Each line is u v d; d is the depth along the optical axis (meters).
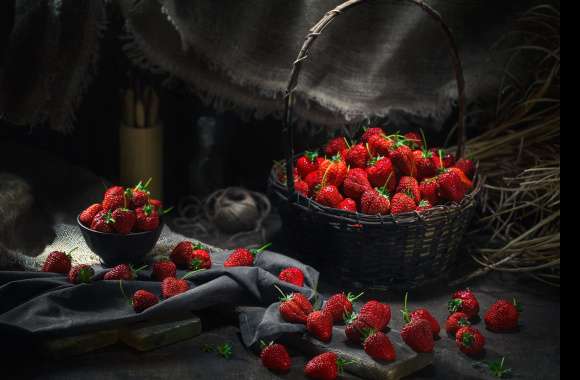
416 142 1.64
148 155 1.75
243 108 1.83
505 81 1.84
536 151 1.77
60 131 1.69
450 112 1.81
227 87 1.70
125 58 1.79
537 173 1.73
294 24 1.67
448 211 1.50
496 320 1.43
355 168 1.56
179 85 1.83
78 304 1.38
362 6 1.71
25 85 1.60
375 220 1.47
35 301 1.37
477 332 1.37
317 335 1.35
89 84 1.79
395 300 1.52
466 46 1.79
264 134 1.88
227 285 1.42
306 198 1.52
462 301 1.45
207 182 1.83
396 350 1.33
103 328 1.35
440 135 1.90
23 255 1.53
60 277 1.45
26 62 1.60
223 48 1.63
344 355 1.32
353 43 1.73
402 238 1.49
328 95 1.73
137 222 1.50
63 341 1.33
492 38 1.80
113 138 1.84
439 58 1.78
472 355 1.37
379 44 1.74
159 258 1.56
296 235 1.57
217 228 1.79
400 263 1.52
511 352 1.39
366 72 1.75
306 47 1.45
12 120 1.63
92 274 1.43
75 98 1.66
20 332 1.31
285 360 1.32
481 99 1.88
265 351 1.33
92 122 1.82
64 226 1.64
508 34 1.80
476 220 1.80
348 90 1.74
